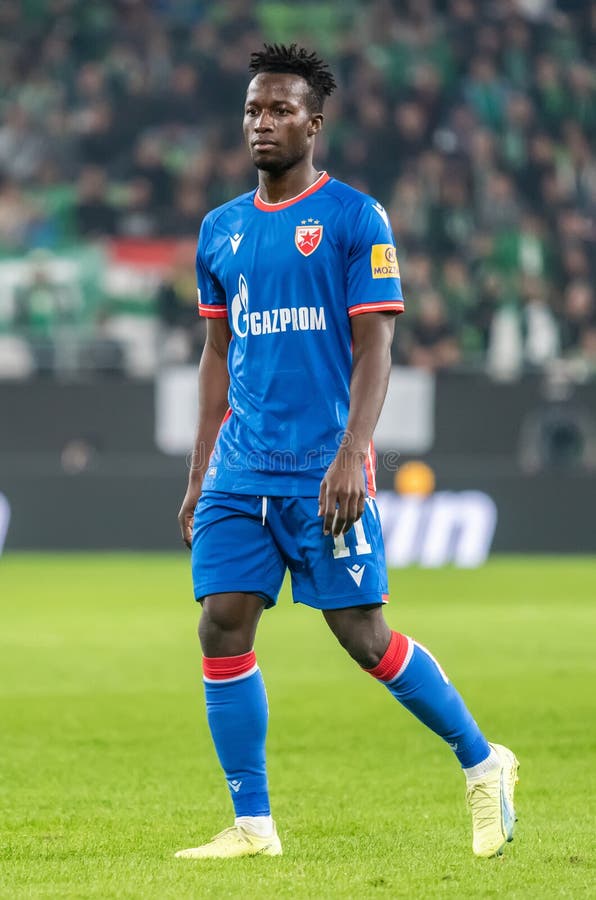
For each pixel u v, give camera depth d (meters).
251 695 14.79
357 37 84.12
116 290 68.94
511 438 64.19
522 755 21.48
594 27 85.81
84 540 63.91
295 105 14.59
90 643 36.25
